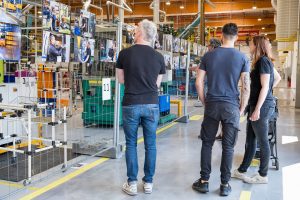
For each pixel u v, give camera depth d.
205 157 3.23
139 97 3.10
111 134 6.12
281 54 25.50
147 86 3.12
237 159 4.47
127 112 3.14
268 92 3.34
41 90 7.11
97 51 4.66
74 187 3.38
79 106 9.85
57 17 3.37
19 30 3.47
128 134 3.19
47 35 3.25
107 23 4.59
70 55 3.70
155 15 10.02
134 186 3.21
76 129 6.62
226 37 3.10
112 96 6.54
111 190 3.32
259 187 3.43
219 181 3.60
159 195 3.21
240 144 5.35
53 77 7.61
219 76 3.05
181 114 8.40
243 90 3.10
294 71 17.00
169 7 21.42
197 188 3.29
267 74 3.21
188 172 3.91
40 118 5.67
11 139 4.61
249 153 3.59
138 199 3.11
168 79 7.13
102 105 6.71
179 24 24.58
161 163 4.27
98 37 4.82
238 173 3.68
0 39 3.22
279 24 12.73
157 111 3.21
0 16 3.21
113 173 3.83
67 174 3.78
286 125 7.20
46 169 3.98
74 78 8.91
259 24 25.41
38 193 3.21
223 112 3.04
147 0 20.39
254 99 3.40
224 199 3.11
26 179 3.44
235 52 3.05
